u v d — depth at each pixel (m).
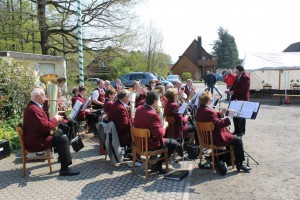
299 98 17.81
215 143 4.74
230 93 7.23
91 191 4.14
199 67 57.31
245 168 4.83
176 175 4.57
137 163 5.25
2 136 6.32
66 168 4.79
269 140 6.93
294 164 5.17
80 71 10.55
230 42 64.62
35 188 4.29
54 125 4.71
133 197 3.92
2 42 18.22
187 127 5.82
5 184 4.44
